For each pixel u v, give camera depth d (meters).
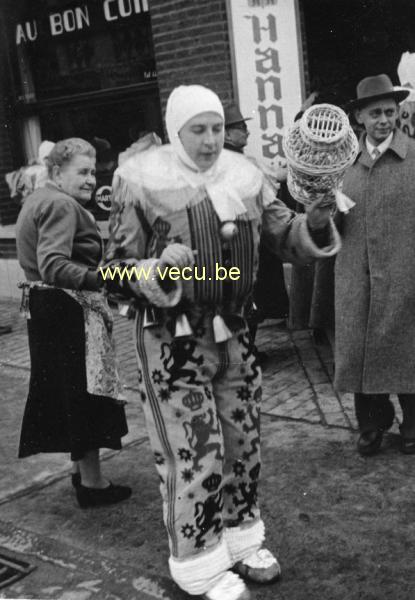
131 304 2.70
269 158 6.92
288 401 4.93
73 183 3.37
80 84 8.42
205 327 2.64
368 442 3.96
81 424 3.44
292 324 5.56
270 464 3.99
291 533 3.28
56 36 8.45
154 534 3.38
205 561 2.70
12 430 4.86
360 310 3.84
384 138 3.75
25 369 6.19
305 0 6.81
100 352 3.40
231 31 6.77
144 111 8.05
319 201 2.53
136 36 7.88
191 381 2.65
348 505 3.48
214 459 2.68
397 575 2.91
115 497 3.69
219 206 2.56
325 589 2.87
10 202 9.16
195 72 7.04
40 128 8.88
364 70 6.71
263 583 2.90
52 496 3.86
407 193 3.71
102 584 3.02
